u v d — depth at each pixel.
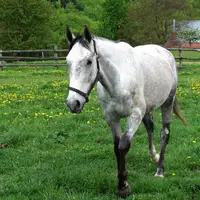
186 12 48.50
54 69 22.66
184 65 23.02
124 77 4.88
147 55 5.69
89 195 4.93
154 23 42.97
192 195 4.99
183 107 10.52
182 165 6.16
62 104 11.12
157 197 4.86
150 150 6.37
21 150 7.10
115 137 5.22
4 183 5.52
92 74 4.49
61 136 7.67
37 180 5.48
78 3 73.75
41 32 41.69
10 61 31.81
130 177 5.63
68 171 5.80
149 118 6.34
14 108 10.85
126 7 46.06
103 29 46.78
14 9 40.62
